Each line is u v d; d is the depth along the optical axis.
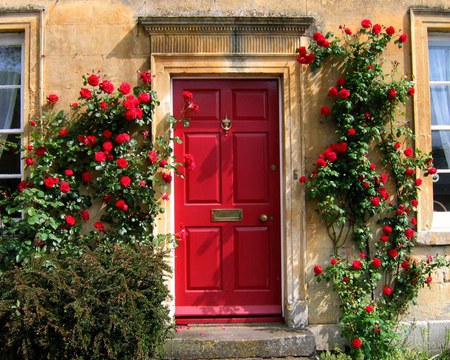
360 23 4.55
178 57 4.43
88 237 4.21
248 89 4.58
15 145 4.30
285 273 4.44
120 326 3.36
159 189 4.37
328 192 4.36
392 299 4.42
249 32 4.45
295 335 4.08
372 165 4.35
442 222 4.62
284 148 4.47
